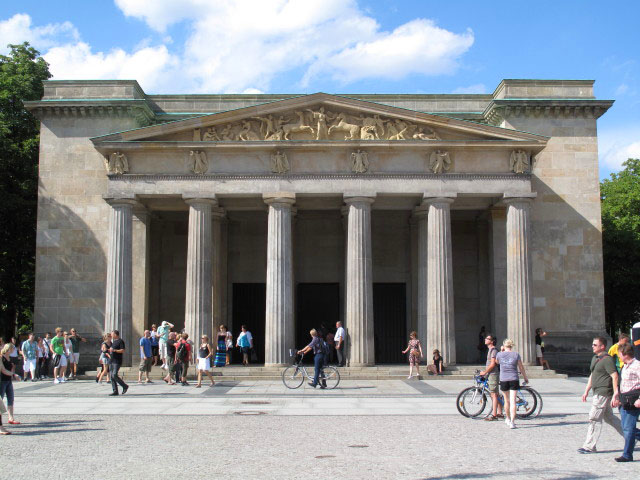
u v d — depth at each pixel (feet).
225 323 191.93
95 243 184.55
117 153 165.48
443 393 124.06
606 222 264.72
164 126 165.27
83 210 185.68
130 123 187.93
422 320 174.19
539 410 92.68
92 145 187.73
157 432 80.69
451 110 201.77
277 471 58.90
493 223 182.09
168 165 166.20
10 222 211.61
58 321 182.29
